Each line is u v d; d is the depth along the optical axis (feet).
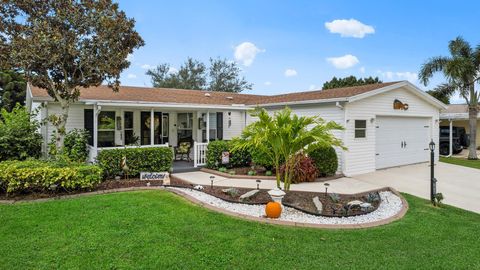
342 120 38.04
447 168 44.93
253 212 21.71
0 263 13.29
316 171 34.58
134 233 16.76
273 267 13.55
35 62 29.94
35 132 37.32
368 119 40.65
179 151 44.60
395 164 45.68
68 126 40.37
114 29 32.27
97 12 31.58
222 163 38.58
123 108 45.29
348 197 26.61
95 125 35.78
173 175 35.88
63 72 32.40
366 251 15.47
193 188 27.89
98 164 31.53
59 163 27.30
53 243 15.31
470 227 19.92
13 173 23.93
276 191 22.45
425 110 49.78
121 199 23.49
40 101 37.60
